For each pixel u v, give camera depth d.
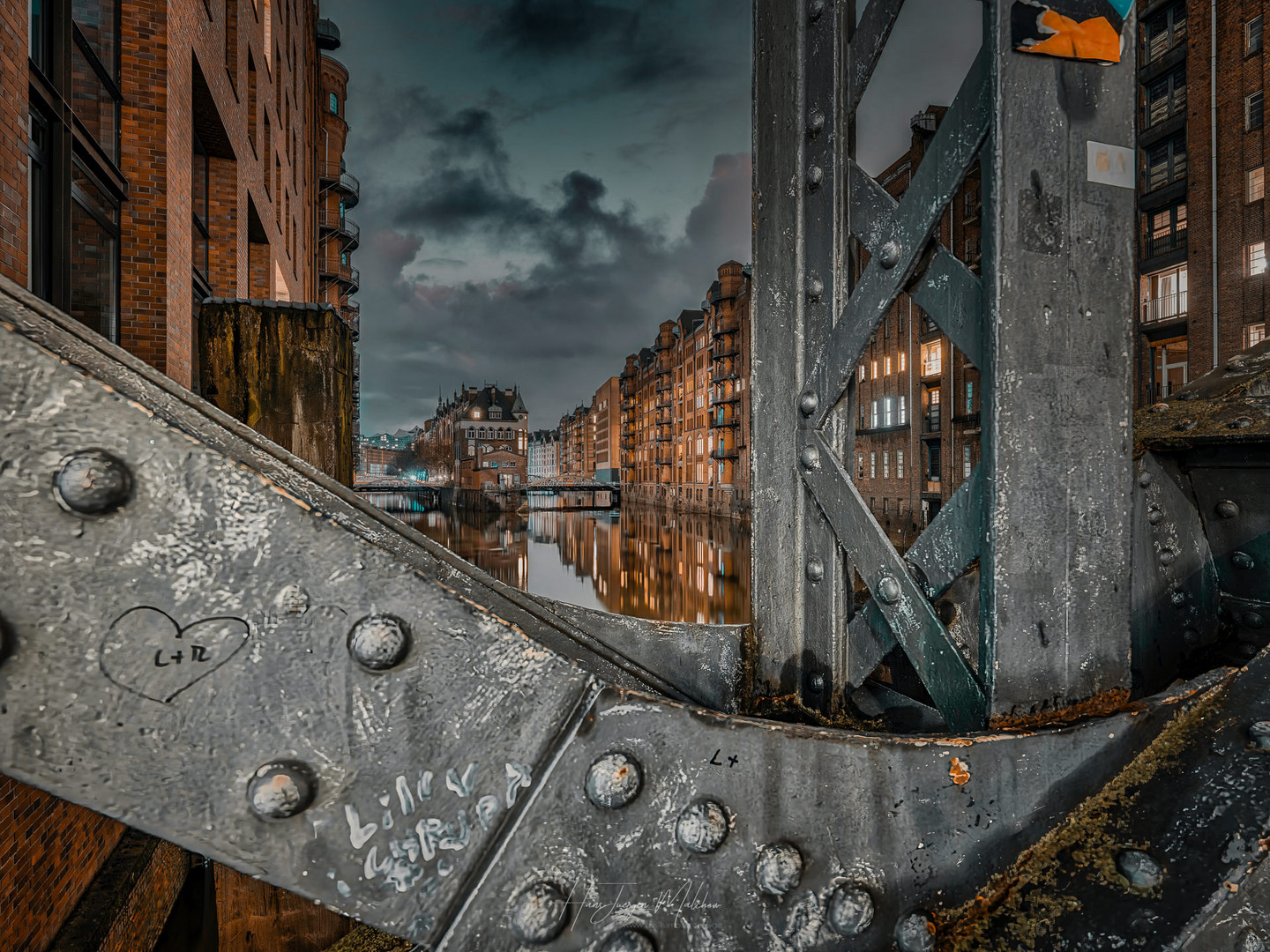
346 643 0.57
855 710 1.35
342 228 39.47
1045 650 0.93
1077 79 0.94
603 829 0.65
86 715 0.51
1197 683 1.01
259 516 0.55
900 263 1.10
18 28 3.17
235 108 9.98
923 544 1.09
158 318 5.63
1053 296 0.93
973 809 0.80
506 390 131.88
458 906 0.60
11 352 0.50
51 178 3.93
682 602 25.70
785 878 0.70
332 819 0.57
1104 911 0.71
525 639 0.64
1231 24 20.08
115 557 0.52
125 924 3.84
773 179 1.48
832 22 1.31
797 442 1.40
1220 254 20.45
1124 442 0.99
